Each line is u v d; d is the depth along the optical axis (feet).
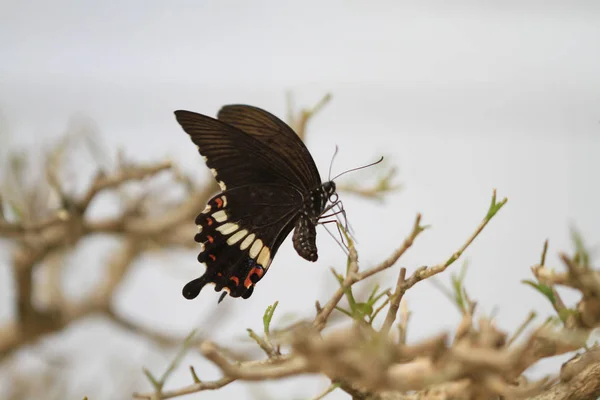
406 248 2.48
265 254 2.77
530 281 2.47
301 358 2.41
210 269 2.75
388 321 2.48
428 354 2.36
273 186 2.76
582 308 2.45
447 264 2.47
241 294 2.75
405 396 2.46
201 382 2.49
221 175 2.74
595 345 2.49
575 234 2.47
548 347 2.43
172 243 3.27
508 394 2.40
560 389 2.48
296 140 2.74
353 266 2.49
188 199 3.19
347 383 2.46
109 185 3.01
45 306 3.25
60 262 3.30
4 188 3.10
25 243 3.08
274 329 2.53
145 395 2.49
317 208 2.76
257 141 2.74
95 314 3.31
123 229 3.17
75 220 3.05
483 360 2.30
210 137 2.73
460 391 2.41
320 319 2.49
